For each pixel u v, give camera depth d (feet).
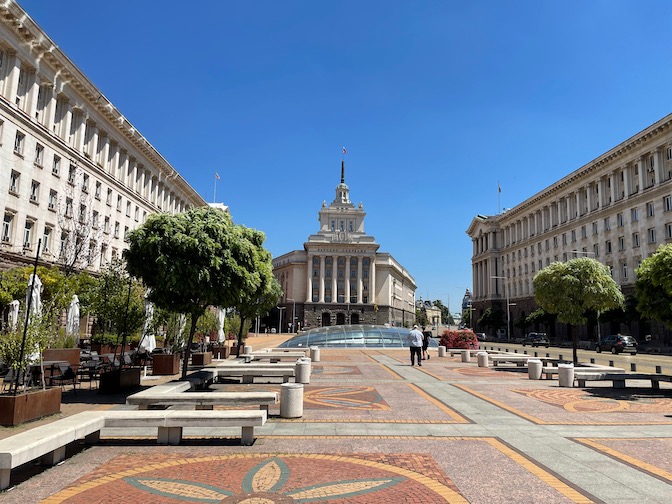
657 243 168.25
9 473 19.06
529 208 271.08
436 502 17.90
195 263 41.78
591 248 209.26
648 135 172.55
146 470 21.48
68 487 19.30
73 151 118.62
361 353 113.39
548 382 55.77
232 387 49.14
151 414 25.29
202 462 22.72
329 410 36.04
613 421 32.83
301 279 392.27
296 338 144.36
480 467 22.06
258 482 19.97
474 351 101.24
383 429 29.58
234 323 126.62
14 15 93.97
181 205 209.36
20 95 102.89
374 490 19.08
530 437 27.78
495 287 307.58
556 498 18.29
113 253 142.41
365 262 387.55
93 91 125.08
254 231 65.51
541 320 209.97
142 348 68.18
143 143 159.12
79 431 22.57
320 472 21.26
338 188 428.97
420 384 52.21
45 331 32.48
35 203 104.32
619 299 75.72
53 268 84.94
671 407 39.06
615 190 196.24
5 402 28.50
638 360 112.98
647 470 21.68
